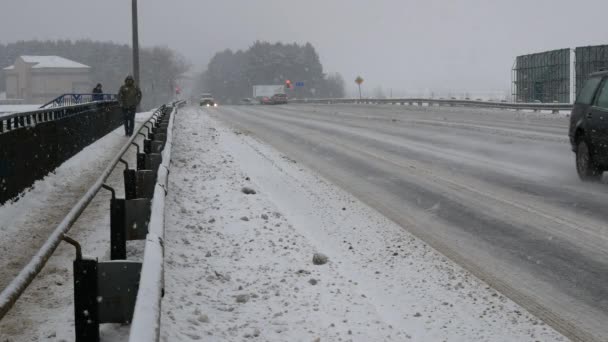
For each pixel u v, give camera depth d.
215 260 7.12
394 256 7.44
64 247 7.34
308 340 5.05
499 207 10.03
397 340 5.09
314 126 28.80
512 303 5.89
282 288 6.26
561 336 5.14
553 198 10.66
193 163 15.06
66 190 11.30
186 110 51.53
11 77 160.75
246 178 13.02
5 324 5.06
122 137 22.56
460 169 14.20
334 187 12.18
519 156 16.34
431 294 6.16
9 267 6.68
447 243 7.98
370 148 18.86
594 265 6.96
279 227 8.80
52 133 13.27
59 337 4.81
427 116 34.62
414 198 10.94
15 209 9.24
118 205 6.61
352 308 5.77
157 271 4.38
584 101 12.59
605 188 11.56
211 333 5.04
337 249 7.77
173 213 9.17
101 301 4.56
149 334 3.45
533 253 7.47
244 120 35.06
